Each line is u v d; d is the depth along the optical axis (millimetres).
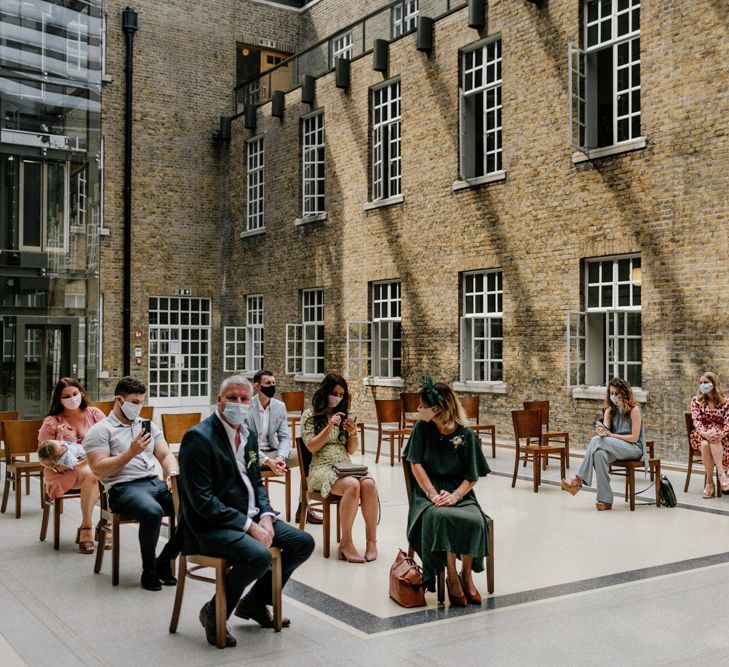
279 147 22156
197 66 24141
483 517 5746
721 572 6449
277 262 22141
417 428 5945
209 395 24859
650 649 4734
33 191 15953
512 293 15227
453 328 16516
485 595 5840
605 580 6219
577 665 4488
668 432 12531
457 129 16422
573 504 9383
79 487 7324
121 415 6504
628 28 13523
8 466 8984
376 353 19000
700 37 12188
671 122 12570
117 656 4613
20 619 5285
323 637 4938
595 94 14289
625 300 13508
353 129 19391
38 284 15930
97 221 16562
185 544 5008
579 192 13969
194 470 4863
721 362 11812
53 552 7156
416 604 5551
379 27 19047
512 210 15227
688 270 12289
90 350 16375
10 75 15758
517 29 15117
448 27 16609
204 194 24375
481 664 4496
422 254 17312
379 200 18406
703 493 10047
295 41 25875
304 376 20875
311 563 6723
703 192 12102
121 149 22859
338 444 7344
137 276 23234
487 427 13125
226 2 24578
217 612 4746
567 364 13758
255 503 5184
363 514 6871
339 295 19859
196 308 24797
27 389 15805
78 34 16469
